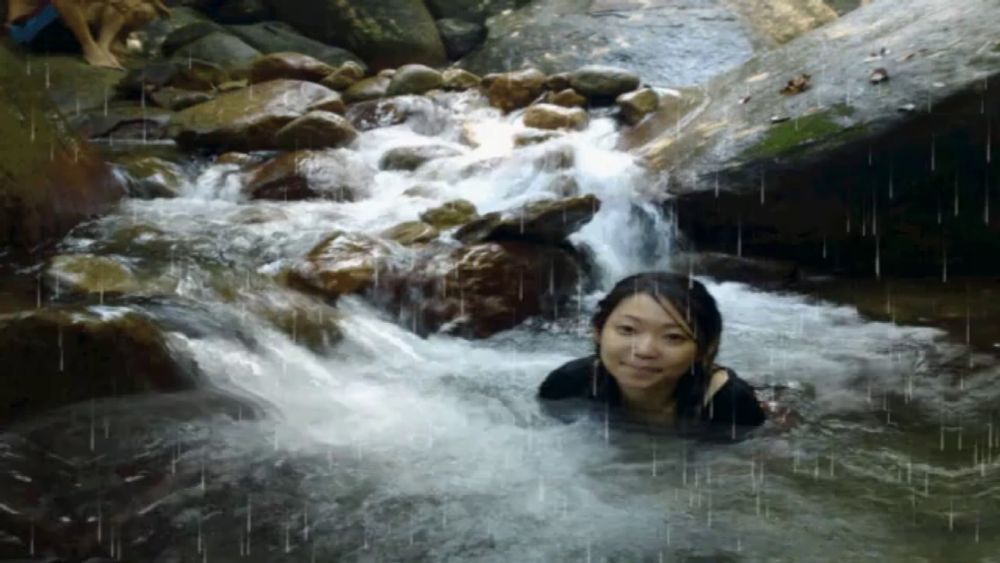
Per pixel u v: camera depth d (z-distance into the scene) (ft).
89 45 34.27
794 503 10.42
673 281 12.28
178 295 15.76
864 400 14.07
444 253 18.58
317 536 9.59
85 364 11.58
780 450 11.94
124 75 33.30
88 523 9.53
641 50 35.60
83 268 16.20
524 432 12.34
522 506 10.28
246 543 9.41
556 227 19.38
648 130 27.14
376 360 15.51
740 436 12.30
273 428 12.06
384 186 24.91
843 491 10.76
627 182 23.67
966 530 9.81
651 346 12.02
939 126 21.30
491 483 10.82
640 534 9.67
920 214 22.00
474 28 39.81
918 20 25.12
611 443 11.98
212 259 18.42
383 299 17.71
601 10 38.58
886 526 9.91
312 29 39.09
